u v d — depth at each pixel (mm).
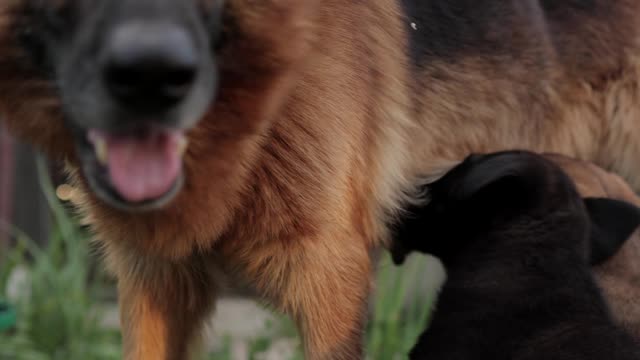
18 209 1710
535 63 1077
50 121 846
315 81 900
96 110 762
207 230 890
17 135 874
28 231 1707
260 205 900
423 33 1021
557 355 928
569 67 1099
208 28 811
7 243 1683
